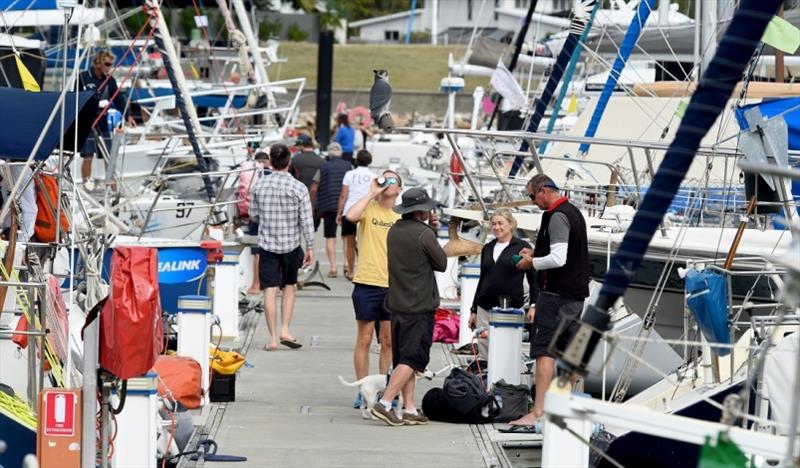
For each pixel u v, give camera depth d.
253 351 54.12
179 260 52.94
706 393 33.19
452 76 112.81
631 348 43.19
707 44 53.50
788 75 66.00
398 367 40.78
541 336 38.50
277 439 38.72
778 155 38.50
